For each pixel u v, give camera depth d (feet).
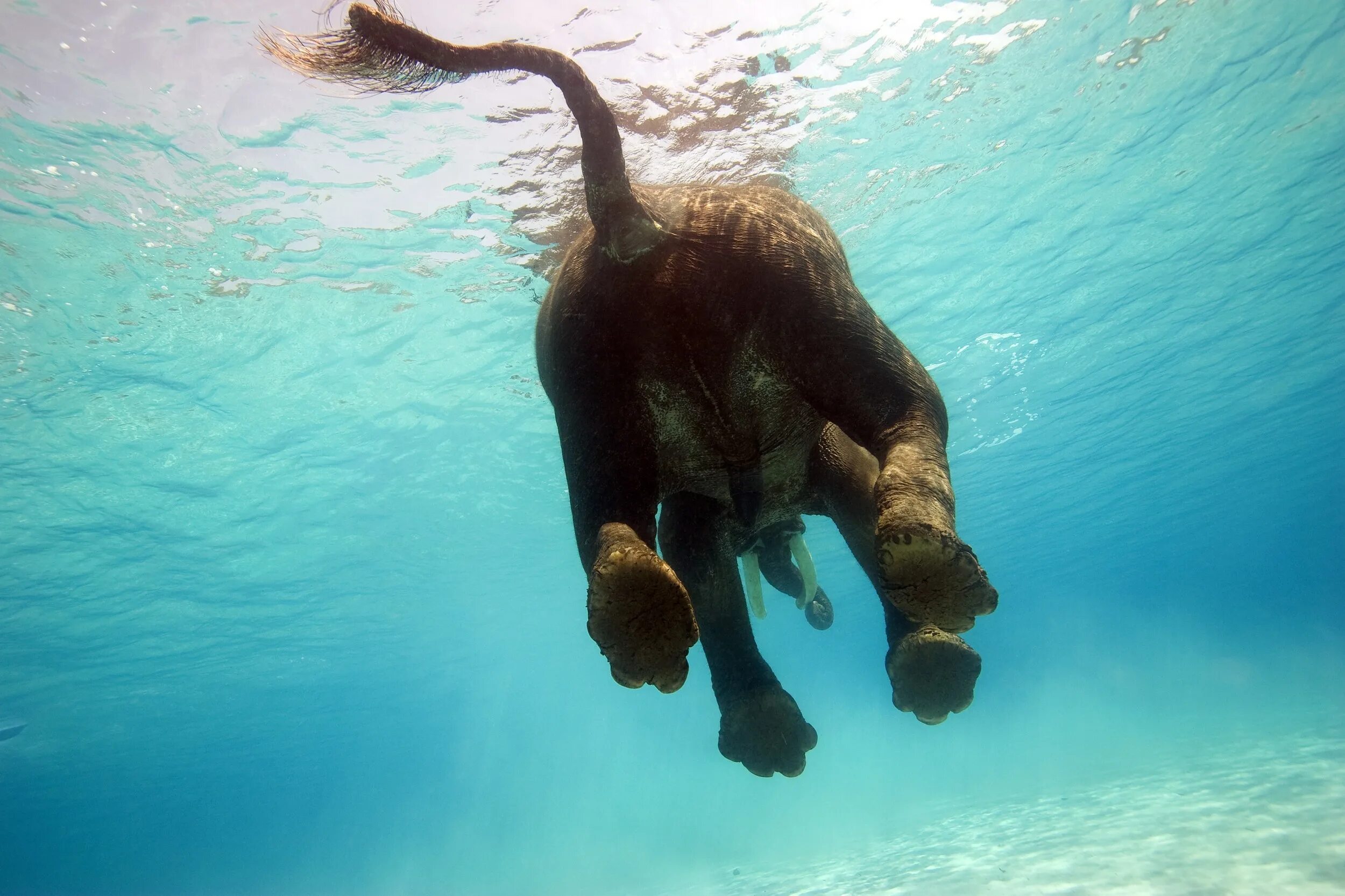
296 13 24.36
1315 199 52.34
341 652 108.27
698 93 29.07
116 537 58.65
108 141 27.37
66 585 64.39
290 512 61.77
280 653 100.68
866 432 8.08
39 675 84.79
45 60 24.34
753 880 65.87
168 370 41.14
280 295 37.22
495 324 42.47
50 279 33.27
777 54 28.84
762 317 8.29
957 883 37.73
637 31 26.53
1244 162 45.78
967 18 30.32
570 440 8.31
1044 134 37.99
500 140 29.35
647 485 8.17
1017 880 35.35
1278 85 39.91
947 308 52.08
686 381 8.41
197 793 213.25
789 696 10.05
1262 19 34.96
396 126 28.27
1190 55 36.01
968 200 41.22
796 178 35.22
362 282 37.06
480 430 55.77
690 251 8.46
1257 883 27.25
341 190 30.99
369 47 6.89
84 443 46.19
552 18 25.48
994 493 98.58
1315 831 33.01
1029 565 160.56
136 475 51.08
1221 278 59.41
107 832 257.14
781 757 9.65
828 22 28.43
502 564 87.35
